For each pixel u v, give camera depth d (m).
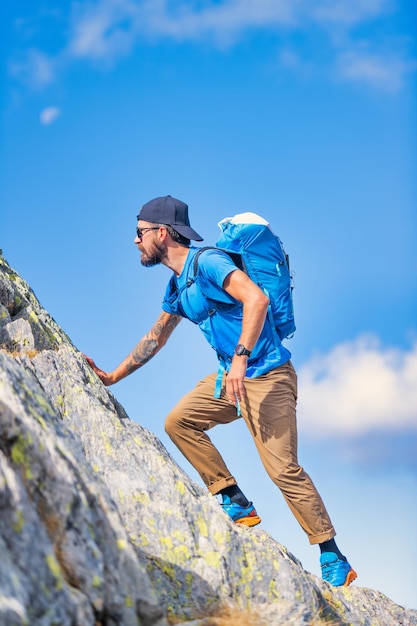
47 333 6.25
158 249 5.89
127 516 4.82
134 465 5.15
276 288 5.77
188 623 4.09
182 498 5.01
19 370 4.02
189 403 5.94
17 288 6.55
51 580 3.01
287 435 5.65
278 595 4.64
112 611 3.44
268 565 4.76
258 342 5.68
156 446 5.62
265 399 5.65
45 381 5.59
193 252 5.83
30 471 3.41
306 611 4.54
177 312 6.25
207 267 5.59
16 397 3.64
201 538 4.81
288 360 5.83
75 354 6.27
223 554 4.73
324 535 5.68
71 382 5.68
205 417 5.93
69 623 2.96
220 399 5.92
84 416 5.46
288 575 4.73
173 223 5.86
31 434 3.52
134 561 3.64
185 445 5.95
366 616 5.43
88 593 3.30
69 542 3.38
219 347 5.77
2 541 2.90
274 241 5.82
